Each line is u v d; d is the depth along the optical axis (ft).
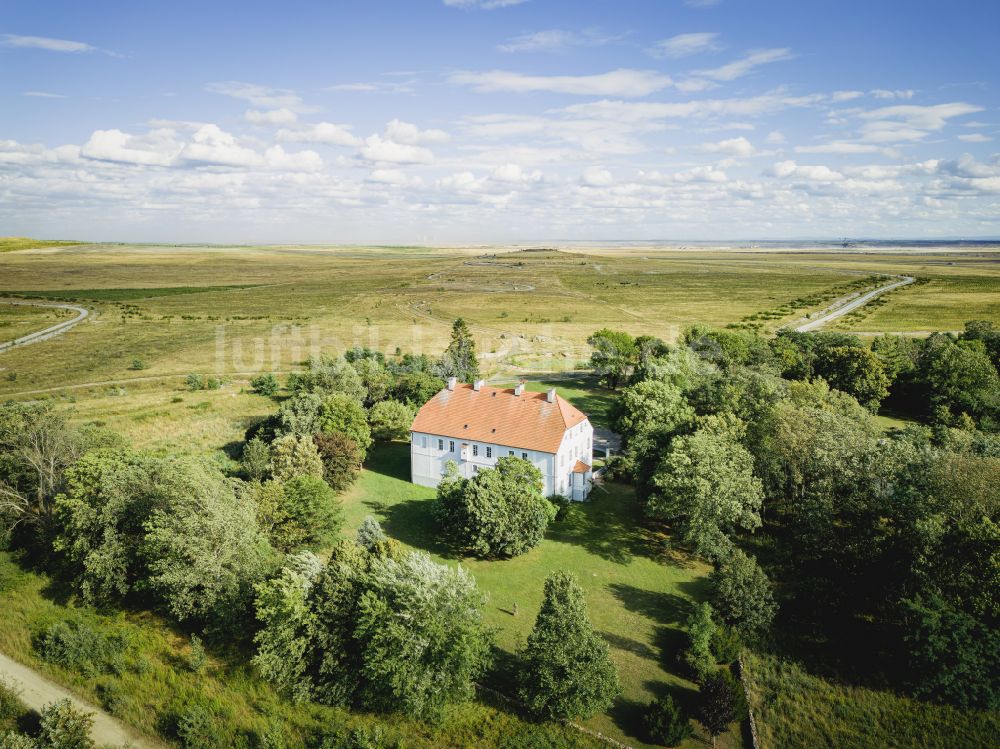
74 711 132.98
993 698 148.56
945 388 366.02
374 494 266.36
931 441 298.56
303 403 298.35
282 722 141.69
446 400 280.72
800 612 187.11
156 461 199.41
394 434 329.11
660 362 364.79
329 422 287.89
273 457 253.65
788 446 232.94
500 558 217.36
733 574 182.50
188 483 179.01
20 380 449.48
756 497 213.46
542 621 149.28
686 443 230.89
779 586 199.82
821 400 292.81
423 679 139.54
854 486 211.82
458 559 216.33
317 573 164.25
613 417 309.83
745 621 178.40
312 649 151.94
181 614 166.30
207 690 150.30
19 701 143.84
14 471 218.38
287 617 152.46
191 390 427.74
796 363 430.61
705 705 146.20
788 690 159.12
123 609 180.34
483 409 270.87
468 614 152.05
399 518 245.24
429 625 145.07
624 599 195.21
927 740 143.95
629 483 281.33
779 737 145.18
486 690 153.28
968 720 148.36
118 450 221.46
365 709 147.23
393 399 355.15
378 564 162.50
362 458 280.51
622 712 149.89
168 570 166.20
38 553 205.98
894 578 183.21
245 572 171.53
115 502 183.01
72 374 467.52
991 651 151.33
